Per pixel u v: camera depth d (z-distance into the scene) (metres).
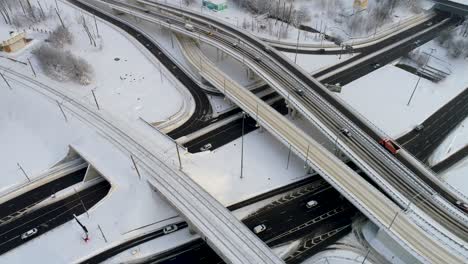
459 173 110.88
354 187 93.44
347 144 106.12
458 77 150.62
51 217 101.25
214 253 91.56
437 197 92.06
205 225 85.56
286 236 94.19
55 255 90.69
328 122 113.88
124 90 142.62
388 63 159.88
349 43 170.88
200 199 92.56
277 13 187.38
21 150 119.69
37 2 198.50
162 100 138.38
